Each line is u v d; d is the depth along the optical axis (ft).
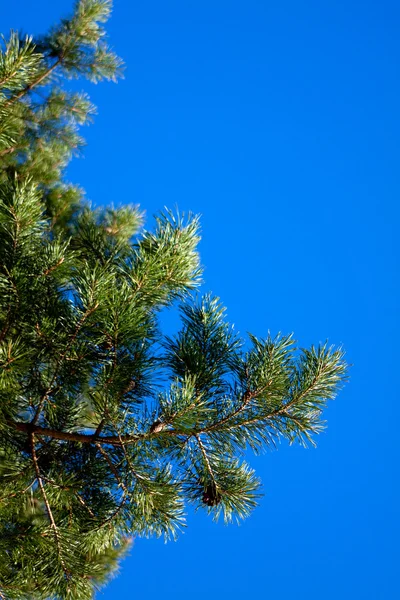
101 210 12.05
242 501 7.82
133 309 7.48
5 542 7.64
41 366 7.79
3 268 7.45
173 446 7.67
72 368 7.61
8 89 7.32
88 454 7.93
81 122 14.39
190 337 7.80
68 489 7.64
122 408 7.62
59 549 7.60
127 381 7.63
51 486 7.69
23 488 7.68
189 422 7.43
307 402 7.62
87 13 14.34
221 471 7.82
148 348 7.66
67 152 14.08
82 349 7.53
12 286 7.41
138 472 7.57
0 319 7.52
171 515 7.68
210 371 7.68
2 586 7.63
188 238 7.52
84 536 7.77
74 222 12.53
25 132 13.74
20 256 7.47
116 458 7.74
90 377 7.68
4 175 13.00
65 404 8.04
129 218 11.85
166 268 7.48
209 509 7.85
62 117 14.19
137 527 7.74
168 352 7.77
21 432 7.91
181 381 7.61
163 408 7.48
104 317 7.40
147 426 7.57
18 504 7.66
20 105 13.55
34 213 7.44
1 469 7.75
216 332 7.87
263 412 7.64
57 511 7.85
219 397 7.68
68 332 7.50
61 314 7.52
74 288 7.48
